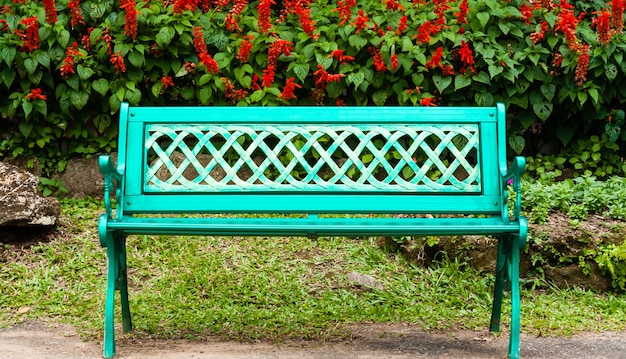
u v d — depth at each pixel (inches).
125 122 168.2
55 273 213.2
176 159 265.9
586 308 203.0
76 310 192.2
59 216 240.8
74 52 254.4
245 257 225.6
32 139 266.5
